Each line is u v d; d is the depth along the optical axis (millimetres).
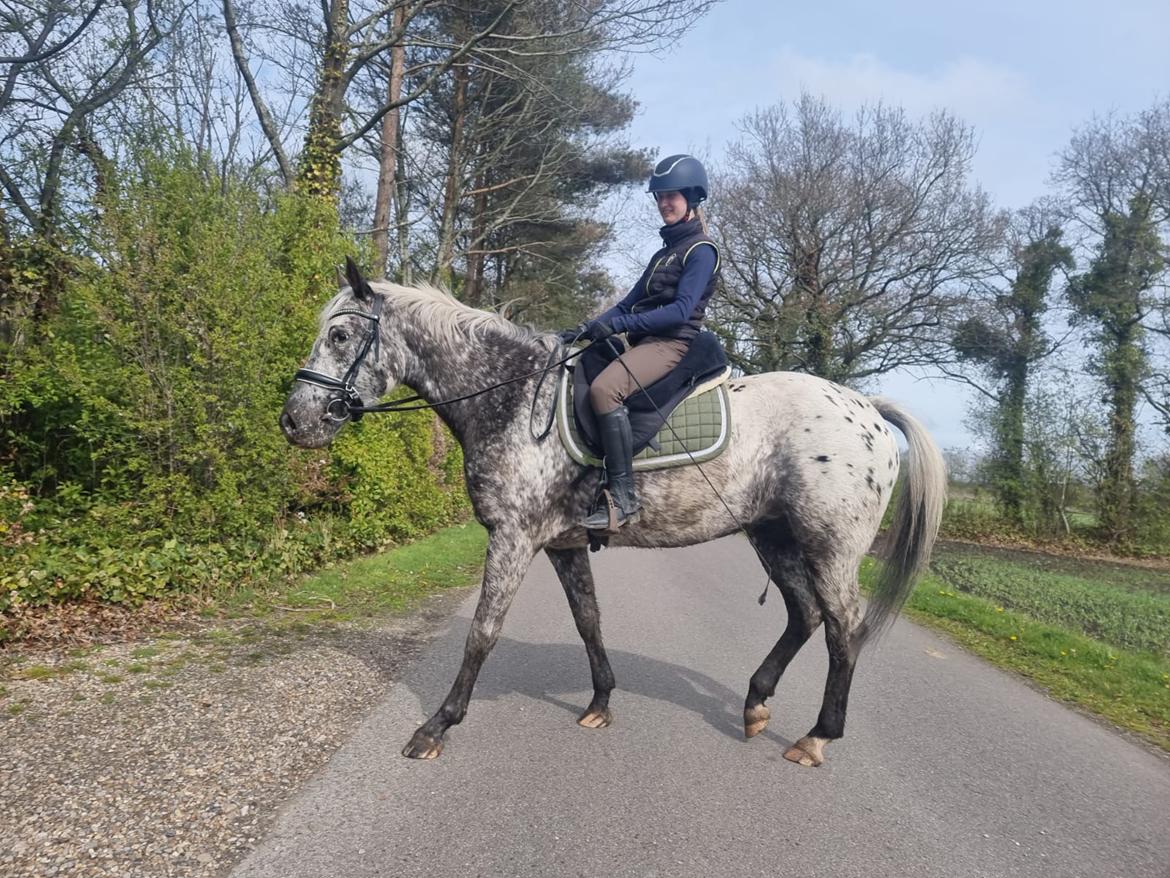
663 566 10547
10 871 2754
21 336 7965
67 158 9953
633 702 4957
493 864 3033
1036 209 24109
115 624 5898
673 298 4320
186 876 2824
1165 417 21578
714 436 4223
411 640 6141
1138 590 13250
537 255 23531
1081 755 4398
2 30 10711
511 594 4180
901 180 23328
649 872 3037
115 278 6945
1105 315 21516
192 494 7363
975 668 6254
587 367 4320
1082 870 3174
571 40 14391
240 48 12836
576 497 4277
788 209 23297
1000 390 23188
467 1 16953
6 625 5449
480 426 4301
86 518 7105
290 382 8641
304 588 7629
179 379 7125
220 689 4637
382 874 2924
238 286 7457
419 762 3916
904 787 3885
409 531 11438
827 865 3143
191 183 7613
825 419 4254
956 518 21391
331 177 11836
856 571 4289
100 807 3217
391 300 4398
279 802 3404
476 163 22125
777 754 4250
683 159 4355
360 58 12391
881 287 23953
